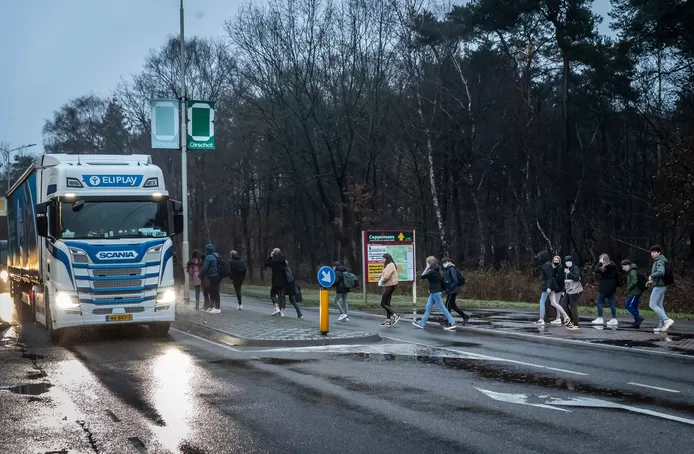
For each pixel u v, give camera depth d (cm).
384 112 4612
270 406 913
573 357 1346
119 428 812
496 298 3275
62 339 1692
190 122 2548
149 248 1667
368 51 4497
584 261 5216
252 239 7438
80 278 1619
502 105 4822
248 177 5975
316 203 5881
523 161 5028
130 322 1647
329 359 1316
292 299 2188
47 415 881
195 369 1211
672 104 4544
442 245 4531
